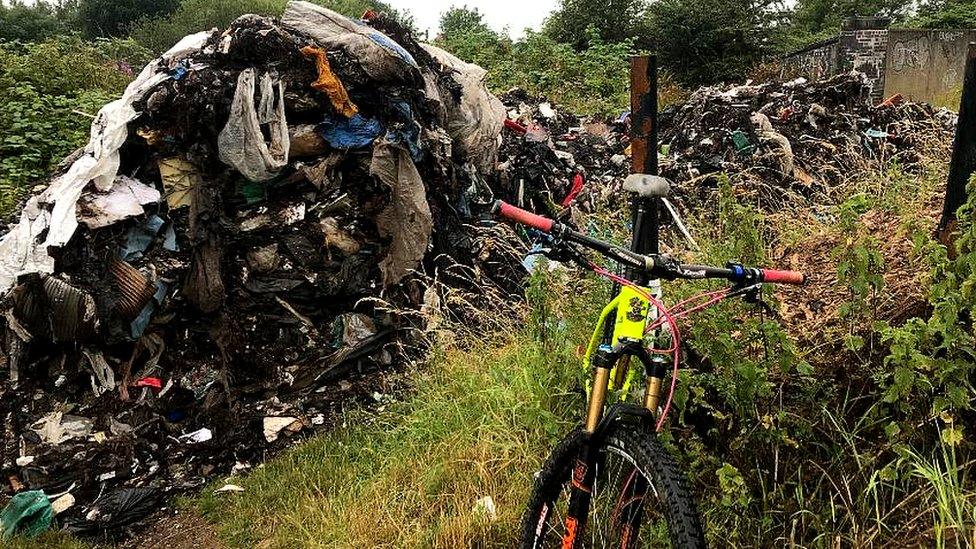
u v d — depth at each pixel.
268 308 4.95
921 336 2.46
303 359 4.96
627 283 2.28
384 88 5.23
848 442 2.62
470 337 4.90
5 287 4.37
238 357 4.83
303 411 4.84
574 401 3.47
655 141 3.14
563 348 3.63
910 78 17.45
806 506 2.59
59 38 13.26
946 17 22.64
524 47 17.12
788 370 2.76
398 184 5.11
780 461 2.75
